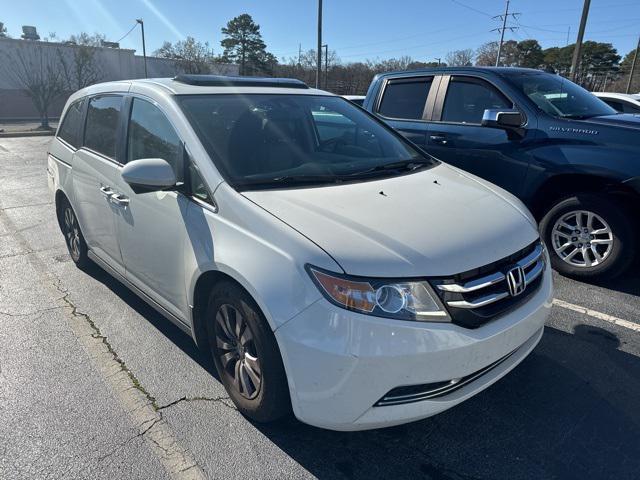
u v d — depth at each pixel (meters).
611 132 3.95
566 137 4.16
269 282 2.13
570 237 4.30
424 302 2.03
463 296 2.08
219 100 3.08
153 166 2.57
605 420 2.57
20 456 2.32
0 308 3.84
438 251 2.12
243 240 2.31
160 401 2.72
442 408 2.13
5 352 3.21
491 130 4.64
